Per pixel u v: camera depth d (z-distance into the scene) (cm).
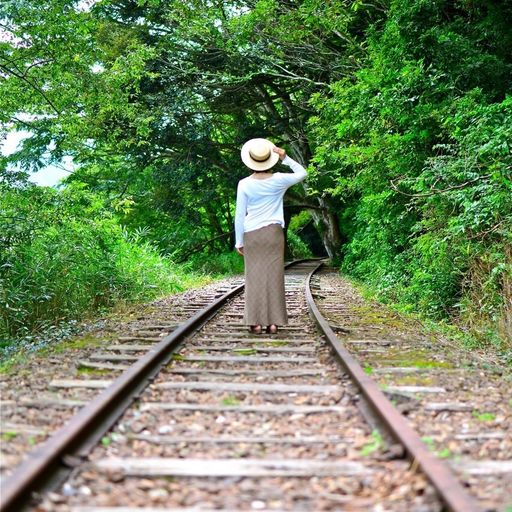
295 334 762
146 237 2788
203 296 1319
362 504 276
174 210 2712
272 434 377
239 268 2725
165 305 1152
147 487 296
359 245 2114
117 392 421
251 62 1973
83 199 1273
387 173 1330
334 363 582
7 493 258
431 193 984
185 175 2481
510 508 257
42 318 1002
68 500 279
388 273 1510
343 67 1731
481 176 934
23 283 986
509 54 1191
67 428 341
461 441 363
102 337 755
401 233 1498
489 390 491
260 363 589
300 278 2002
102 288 1205
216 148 2534
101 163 2514
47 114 1270
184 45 2102
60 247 1129
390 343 704
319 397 462
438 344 721
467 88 1144
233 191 2733
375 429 377
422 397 463
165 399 455
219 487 296
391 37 1230
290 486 296
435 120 1107
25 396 461
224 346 670
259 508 272
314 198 3056
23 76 1168
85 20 1126
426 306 1102
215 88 2178
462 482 295
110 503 275
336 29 1648
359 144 1432
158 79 2173
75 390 480
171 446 355
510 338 780
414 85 1112
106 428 374
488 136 929
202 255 2966
